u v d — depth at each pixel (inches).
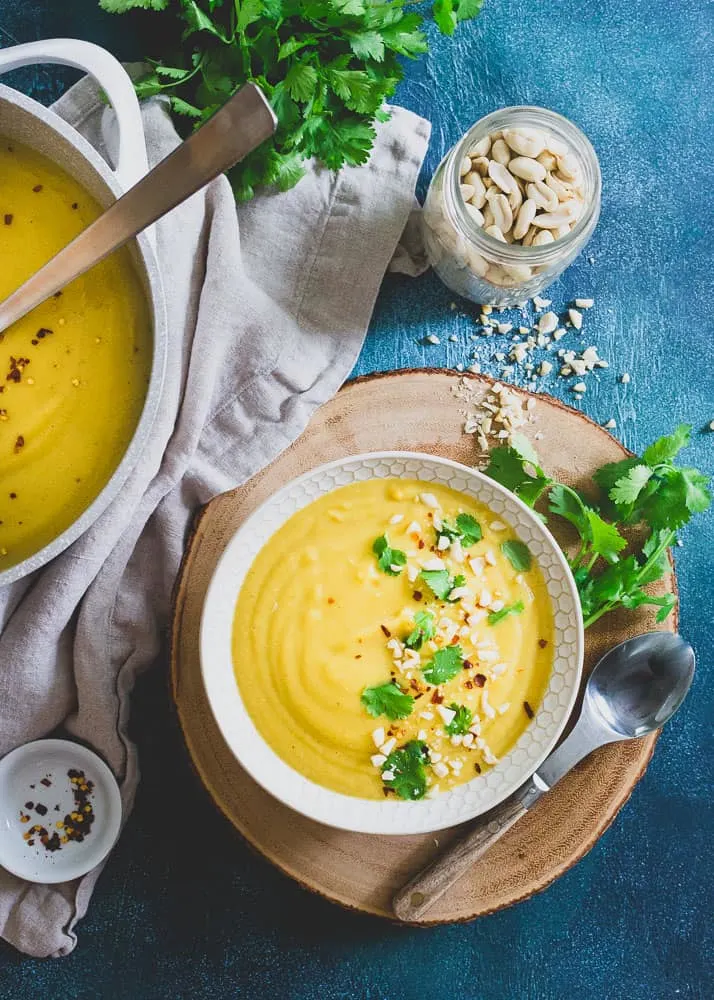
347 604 25.1
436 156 28.1
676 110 28.7
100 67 22.7
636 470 25.3
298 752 25.2
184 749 26.9
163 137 25.8
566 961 27.8
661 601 25.9
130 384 23.2
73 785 26.6
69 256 21.7
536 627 25.4
